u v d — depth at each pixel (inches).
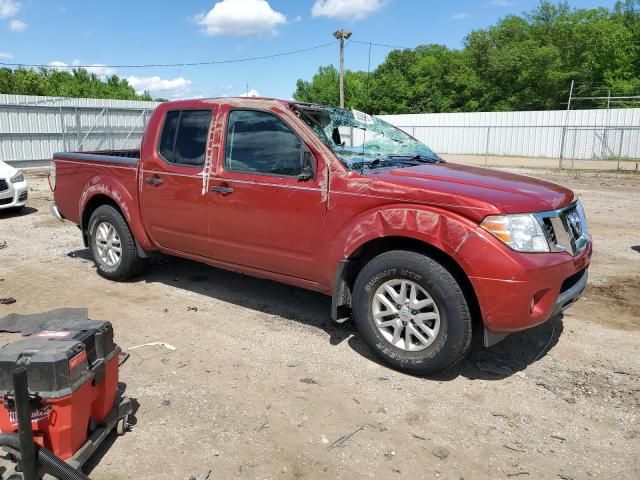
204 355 162.7
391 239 150.5
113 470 109.7
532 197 143.8
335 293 157.1
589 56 1828.2
